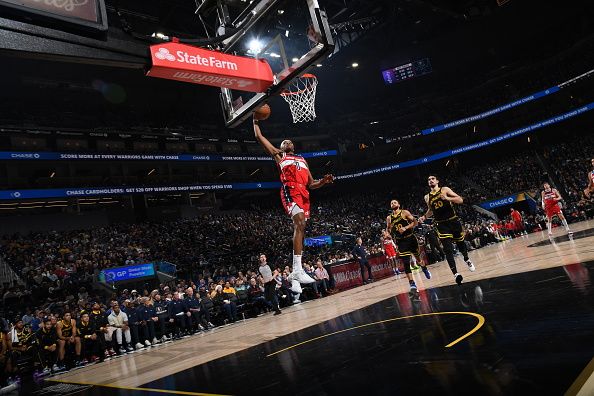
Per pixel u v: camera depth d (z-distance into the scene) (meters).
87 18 3.54
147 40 3.96
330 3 28.72
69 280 16.05
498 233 23.20
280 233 27.44
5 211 26.23
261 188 34.28
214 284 14.59
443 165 42.25
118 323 10.45
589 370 1.92
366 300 8.09
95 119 30.70
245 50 4.88
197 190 30.03
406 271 6.71
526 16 36.12
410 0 29.92
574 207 23.31
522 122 37.38
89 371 7.73
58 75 28.53
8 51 3.25
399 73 39.78
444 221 6.82
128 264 18.91
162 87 33.41
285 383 3.01
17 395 6.30
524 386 1.91
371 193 40.88
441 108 41.53
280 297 13.25
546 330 2.76
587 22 35.97
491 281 6.01
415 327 3.96
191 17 26.56
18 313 13.19
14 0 3.17
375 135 42.56
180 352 7.25
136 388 4.36
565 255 6.94
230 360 4.79
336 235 25.97
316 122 42.41
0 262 17.80
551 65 36.84
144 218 29.19
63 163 26.75
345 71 40.03
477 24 37.59
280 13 4.63
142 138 30.20
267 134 38.59
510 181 34.66
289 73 4.65
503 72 38.66
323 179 3.81
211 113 38.97
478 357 2.50
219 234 26.17
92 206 28.94
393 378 2.49
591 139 33.03
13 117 26.92
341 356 3.46
